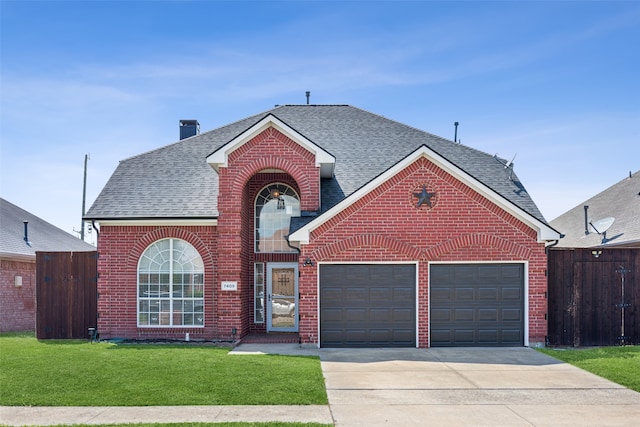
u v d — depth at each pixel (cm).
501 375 1082
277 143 1531
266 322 1678
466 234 1409
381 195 1416
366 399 902
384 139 1906
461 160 1842
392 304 1416
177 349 1369
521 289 1416
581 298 1438
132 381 998
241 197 1542
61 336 1623
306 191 1517
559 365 1176
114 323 1591
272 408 842
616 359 1210
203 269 1592
